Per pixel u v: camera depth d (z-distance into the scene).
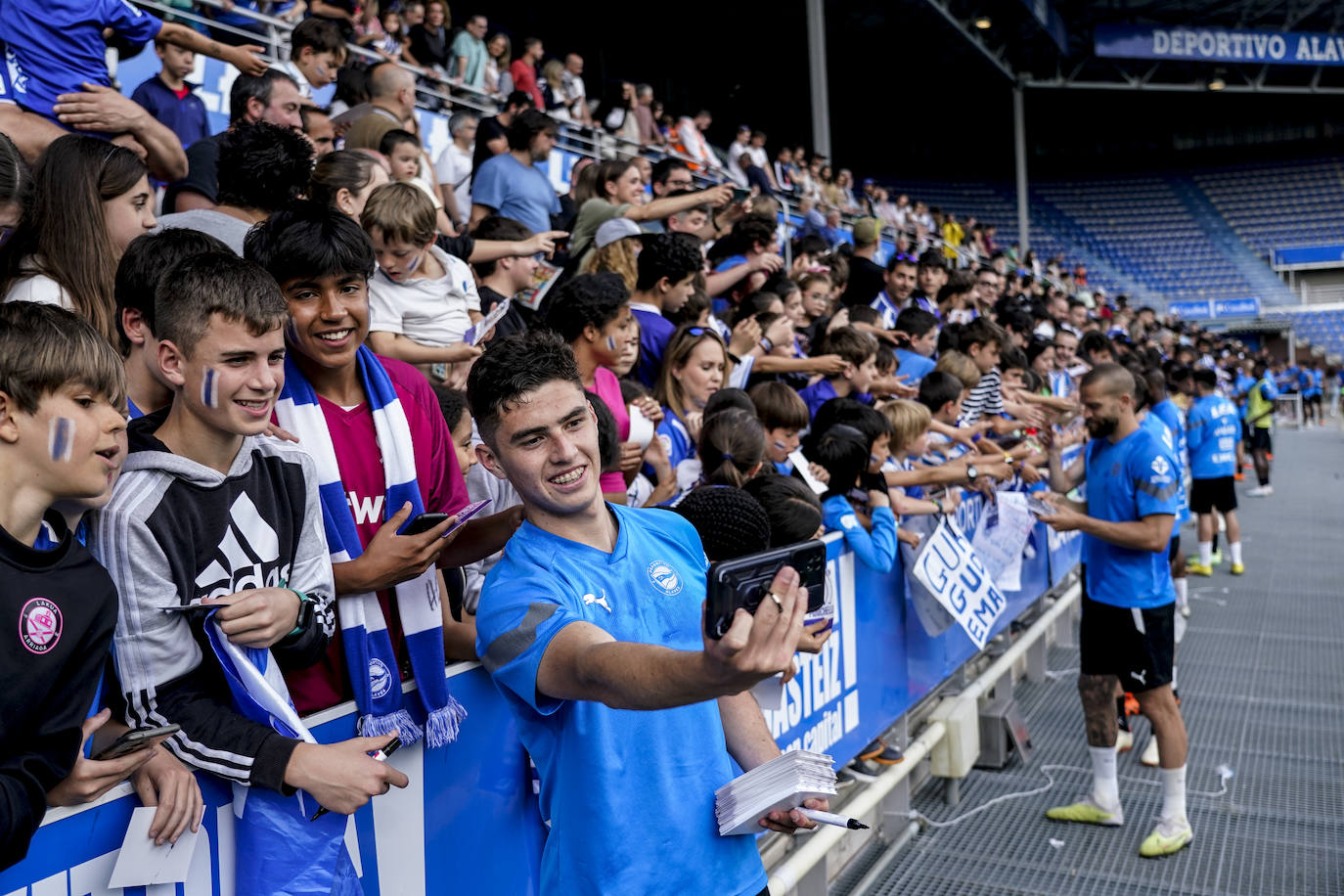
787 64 27.34
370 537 1.94
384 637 1.86
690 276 4.05
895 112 34.19
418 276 3.03
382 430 1.95
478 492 2.60
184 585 1.53
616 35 23.17
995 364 6.30
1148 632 3.92
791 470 3.65
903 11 23.52
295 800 1.58
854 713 3.53
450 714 1.92
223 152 2.58
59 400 1.33
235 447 1.63
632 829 1.65
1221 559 9.77
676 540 1.87
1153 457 3.92
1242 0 27.86
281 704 1.55
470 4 19.06
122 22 3.08
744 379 4.26
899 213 18.08
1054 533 6.45
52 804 1.34
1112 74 32.12
